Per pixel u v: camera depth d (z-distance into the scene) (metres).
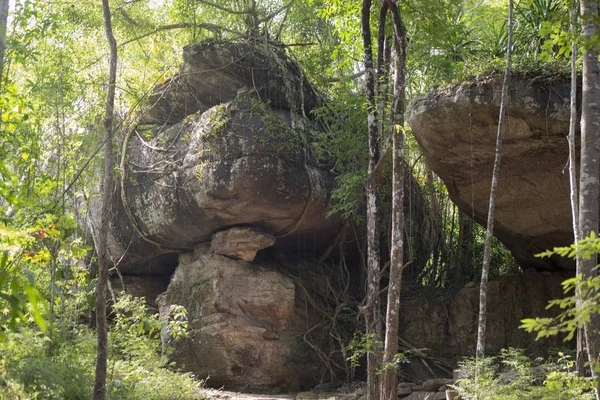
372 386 10.18
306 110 16.69
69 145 15.02
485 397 9.21
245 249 15.37
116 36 16.50
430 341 15.84
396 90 10.16
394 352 9.85
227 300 15.23
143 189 16.16
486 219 13.93
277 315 15.54
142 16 16.28
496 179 10.80
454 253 17.61
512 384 9.25
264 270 15.70
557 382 7.22
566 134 11.31
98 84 15.77
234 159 14.74
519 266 16.53
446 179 13.30
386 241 17.48
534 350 14.35
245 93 15.59
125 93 17.00
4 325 7.56
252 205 14.84
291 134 15.19
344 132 15.21
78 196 15.23
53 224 8.42
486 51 14.17
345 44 15.38
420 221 17.59
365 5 10.91
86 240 15.84
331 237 17.09
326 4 15.30
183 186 15.38
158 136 16.25
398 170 10.26
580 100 11.20
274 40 16.92
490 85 11.38
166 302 15.96
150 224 16.08
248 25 16.61
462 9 16.23
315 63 18.00
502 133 10.88
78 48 16.28
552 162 12.05
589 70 8.63
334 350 15.62
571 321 4.27
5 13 8.54
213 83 16.09
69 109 15.50
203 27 16.19
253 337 15.04
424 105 11.91
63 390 9.42
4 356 9.00
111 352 11.94
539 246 14.16
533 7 13.04
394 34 10.71
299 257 17.31
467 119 11.59
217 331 14.93
